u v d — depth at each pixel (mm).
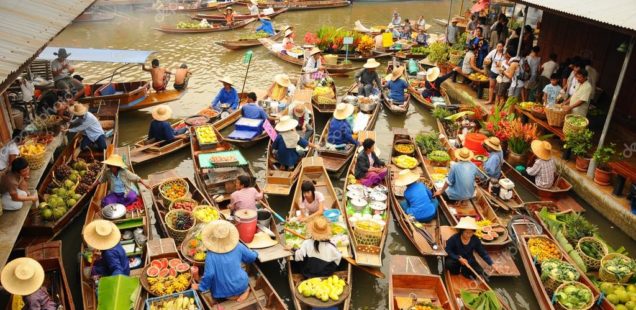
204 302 8570
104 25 29938
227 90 16547
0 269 7152
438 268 10086
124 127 16406
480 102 17266
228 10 29609
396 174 12789
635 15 10797
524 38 18719
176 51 24969
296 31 29578
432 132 15062
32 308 7445
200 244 9508
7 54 7281
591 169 12180
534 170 12219
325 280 8672
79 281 9359
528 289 9516
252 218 9398
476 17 23859
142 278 8617
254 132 14414
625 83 14984
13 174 8742
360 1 39469
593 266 9414
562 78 15195
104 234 8234
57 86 15359
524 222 10742
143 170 13578
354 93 18516
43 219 10312
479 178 12227
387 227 10617
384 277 9586
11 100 13578
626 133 14281
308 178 12383
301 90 17266
